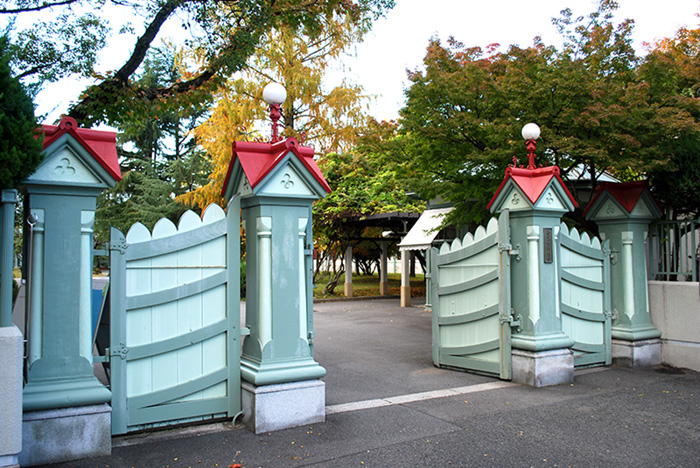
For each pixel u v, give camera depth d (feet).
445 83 32.60
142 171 113.50
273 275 17.38
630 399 21.09
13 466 11.64
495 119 31.19
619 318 28.09
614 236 28.48
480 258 25.44
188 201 73.97
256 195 17.16
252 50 29.66
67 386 14.40
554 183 24.02
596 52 31.89
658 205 28.50
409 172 38.96
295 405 17.28
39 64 26.11
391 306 64.75
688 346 26.91
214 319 17.49
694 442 16.29
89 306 14.99
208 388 17.35
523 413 19.10
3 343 11.64
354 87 68.80
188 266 17.08
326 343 36.47
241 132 65.21
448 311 27.04
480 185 34.14
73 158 14.73
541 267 23.84
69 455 14.19
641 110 27.09
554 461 14.74
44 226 14.49
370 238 76.69
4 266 12.90
